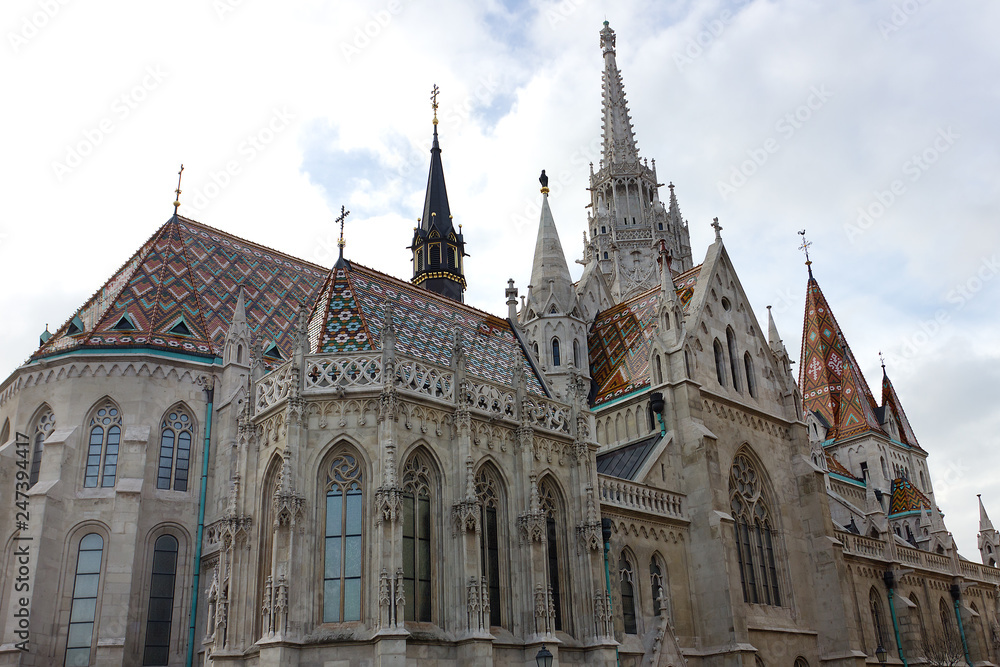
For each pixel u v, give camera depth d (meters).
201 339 46.78
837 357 96.25
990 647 67.50
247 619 30.44
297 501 29.84
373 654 28.30
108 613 38.38
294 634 28.47
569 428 38.03
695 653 41.72
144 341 44.53
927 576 62.62
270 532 31.52
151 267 49.44
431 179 86.00
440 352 39.91
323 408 31.67
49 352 44.31
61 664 38.38
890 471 89.19
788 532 50.06
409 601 30.30
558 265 55.38
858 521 62.44
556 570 35.59
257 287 53.38
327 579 29.95
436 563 31.42
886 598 56.91
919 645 55.94
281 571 28.94
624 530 41.25
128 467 41.28
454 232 83.81
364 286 40.69
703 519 44.12
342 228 43.19
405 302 42.31
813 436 85.12
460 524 31.52
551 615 32.81
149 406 43.19
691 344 48.91
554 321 53.34
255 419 33.22
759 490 49.88
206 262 52.34
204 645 36.16
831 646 48.03
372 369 32.34
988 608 69.38
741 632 41.91
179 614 40.44
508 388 36.16
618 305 58.09
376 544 29.33
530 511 34.00
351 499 30.94
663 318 49.56
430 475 32.47
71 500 40.81
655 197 108.56
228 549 31.55
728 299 54.41
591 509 36.50
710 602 42.75
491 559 33.28
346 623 29.17
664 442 46.12
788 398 54.53
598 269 63.53
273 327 50.94
